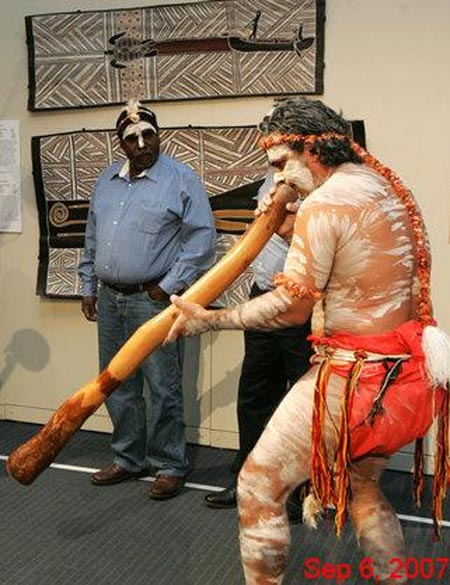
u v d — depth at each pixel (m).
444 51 2.87
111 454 3.35
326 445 1.67
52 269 3.54
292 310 1.62
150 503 2.86
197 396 3.42
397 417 1.63
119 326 2.97
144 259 2.82
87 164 3.40
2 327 3.71
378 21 2.93
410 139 2.96
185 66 3.20
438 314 3.01
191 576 2.33
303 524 2.63
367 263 1.62
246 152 3.17
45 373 3.67
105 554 2.46
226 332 3.33
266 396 2.82
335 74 3.01
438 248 2.97
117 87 3.30
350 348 1.66
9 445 3.45
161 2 3.21
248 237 1.80
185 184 2.86
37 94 3.43
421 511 2.78
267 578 1.75
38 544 2.52
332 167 1.69
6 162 3.55
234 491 2.82
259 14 3.06
